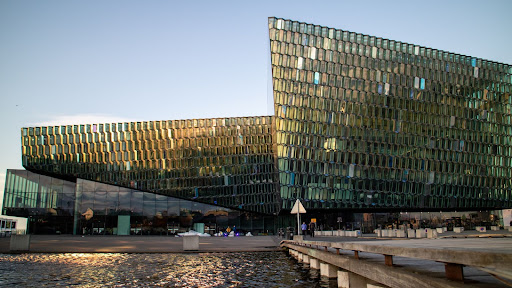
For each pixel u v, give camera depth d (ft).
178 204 221.46
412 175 215.10
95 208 221.66
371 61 215.51
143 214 221.05
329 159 203.10
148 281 40.88
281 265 55.47
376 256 34.42
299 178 197.67
